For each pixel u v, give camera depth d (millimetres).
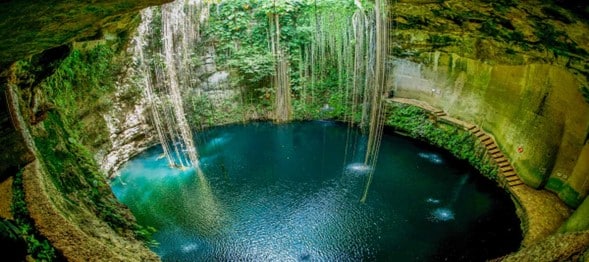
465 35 11539
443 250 10258
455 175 13734
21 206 5859
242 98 18062
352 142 16703
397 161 14766
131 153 14969
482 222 11312
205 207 12156
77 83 12180
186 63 16438
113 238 6996
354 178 13812
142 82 15086
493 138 13617
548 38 8203
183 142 16391
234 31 16891
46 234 5398
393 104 16734
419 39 14266
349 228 11180
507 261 7535
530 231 10023
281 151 16031
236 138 17156
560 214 10516
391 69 17016
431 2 9211
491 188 12844
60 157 8789
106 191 9719
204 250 10320
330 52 17516
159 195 12742
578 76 8961
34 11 3980
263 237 10852
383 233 10945
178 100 16391
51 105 10148
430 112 15625
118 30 12609
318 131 17797
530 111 12102
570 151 10844
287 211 12000
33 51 5777
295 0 16625
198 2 15891
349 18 16375
